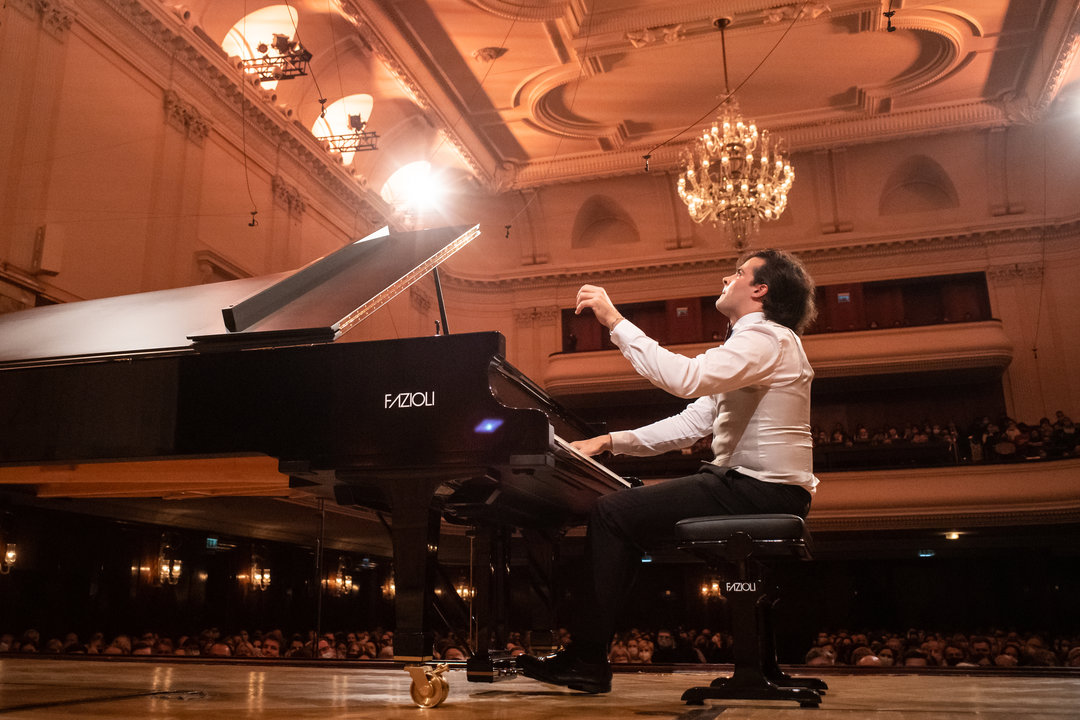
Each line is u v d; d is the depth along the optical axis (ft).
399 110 53.42
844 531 52.49
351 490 7.93
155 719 5.35
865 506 50.80
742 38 46.68
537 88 50.49
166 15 36.73
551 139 57.82
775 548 7.07
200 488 9.79
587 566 7.66
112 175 34.68
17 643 33.88
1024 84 52.65
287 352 7.23
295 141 47.03
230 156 42.78
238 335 7.35
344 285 8.32
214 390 7.36
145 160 36.55
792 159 61.26
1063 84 50.70
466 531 10.06
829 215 63.00
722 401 7.97
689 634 50.47
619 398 65.51
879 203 62.64
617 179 63.62
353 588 61.82
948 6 44.42
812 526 51.62
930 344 57.57
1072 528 50.44
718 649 48.91
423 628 6.64
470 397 6.71
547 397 8.79
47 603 38.24
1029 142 57.82
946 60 49.60
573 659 7.65
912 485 50.37
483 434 6.61
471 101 52.29
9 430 7.89
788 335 7.82
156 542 44.83
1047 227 59.52
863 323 61.98
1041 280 59.47
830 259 63.31
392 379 6.93
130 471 8.75
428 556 6.93
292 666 14.90
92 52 33.88
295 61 40.83
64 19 32.27
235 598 50.21
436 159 58.90
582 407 67.77
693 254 65.21
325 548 58.54
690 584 61.26
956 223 61.21
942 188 62.39
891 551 57.77
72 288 32.24
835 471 51.96
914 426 58.13
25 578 37.35
